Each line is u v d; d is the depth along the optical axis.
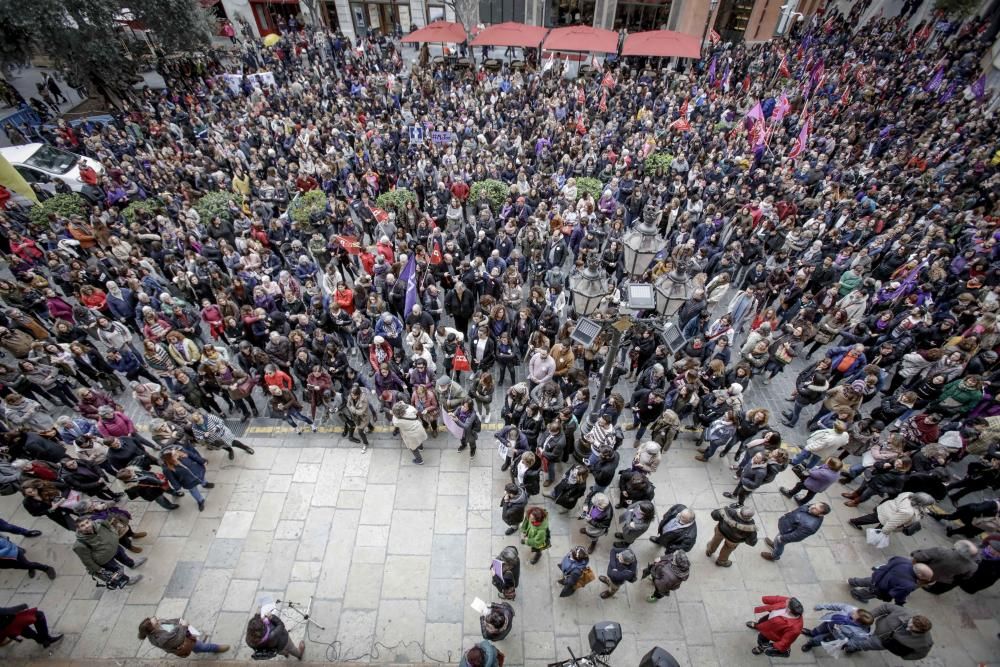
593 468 8.03
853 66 26.69
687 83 25.47
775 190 15.89
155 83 28.33
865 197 14.94
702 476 9.39
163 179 16.80
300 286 12.82
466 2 33.00
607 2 32.19
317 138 19.70
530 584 7.83
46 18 18.50
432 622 7.46
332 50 29.22
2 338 9.95
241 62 28.61
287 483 9.28
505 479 9.35
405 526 8.63
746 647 7.16
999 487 8.13
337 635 7.33
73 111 25.03
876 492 8.22
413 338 10.02
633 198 15.53
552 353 9.89
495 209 15.98
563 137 19.98
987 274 11.74
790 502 8.94
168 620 6.45
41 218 14.71
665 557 6.88
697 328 10.60
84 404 9.02
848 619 6.40
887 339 10.69
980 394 8.67
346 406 9.38
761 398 11.02
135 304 11.65
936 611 7.44
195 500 8.95
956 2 30.28
